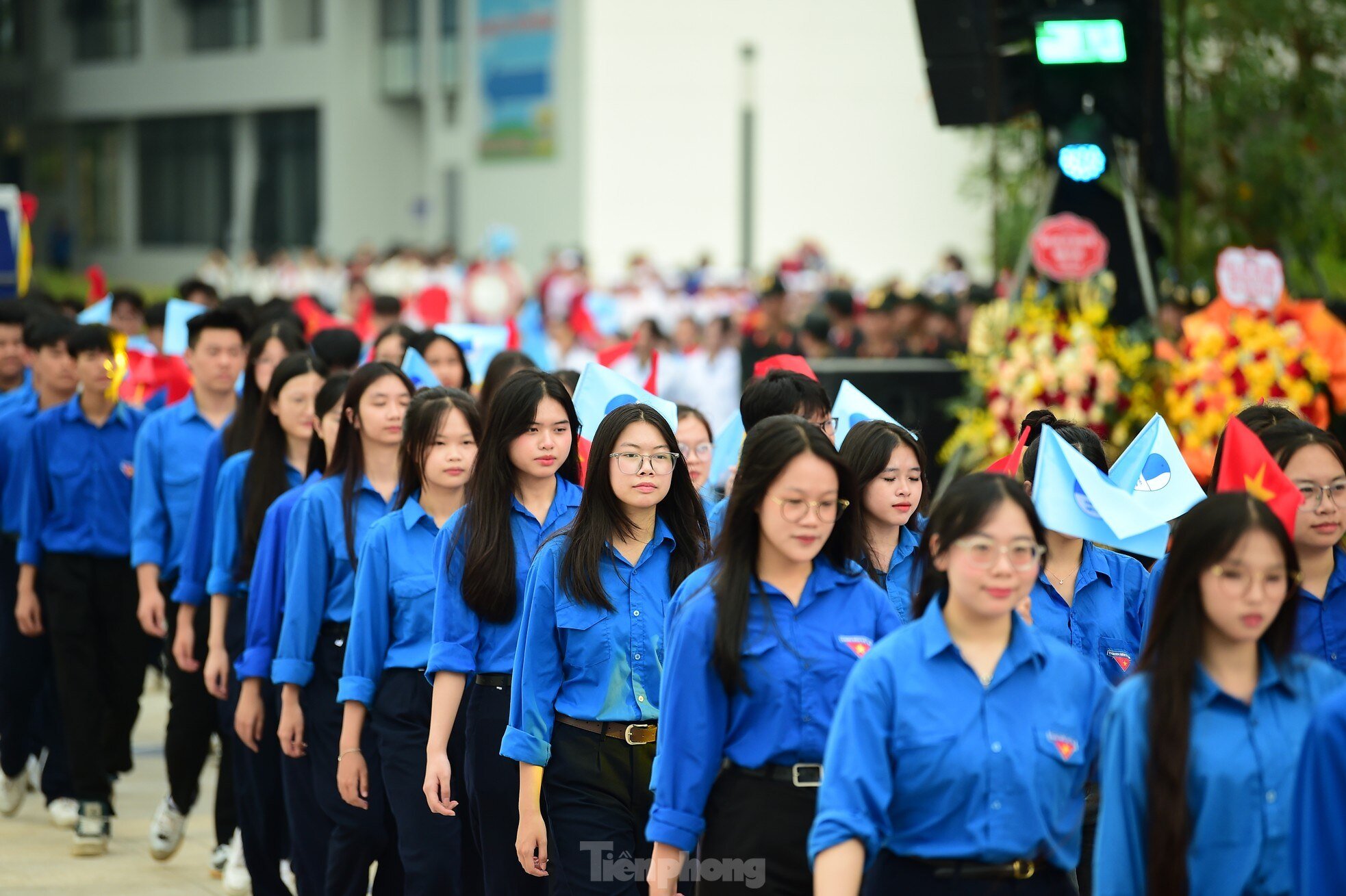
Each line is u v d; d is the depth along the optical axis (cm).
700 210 8656
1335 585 1428
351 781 1612
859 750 1084
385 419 1709
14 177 12938
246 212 11762
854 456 1479
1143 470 1400
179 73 11956
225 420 2223
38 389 2545
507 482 1545
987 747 1085
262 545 1805
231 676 1942
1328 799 942
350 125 11081
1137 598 1526
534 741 1422
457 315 6731
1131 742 1045
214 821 2159
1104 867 1052
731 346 4444
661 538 1463
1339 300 2698
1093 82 2583
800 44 8500
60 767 2355
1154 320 2638
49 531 2248
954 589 1096
